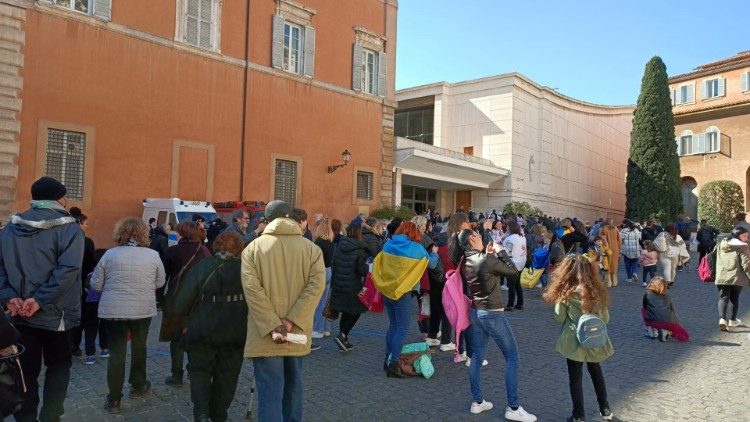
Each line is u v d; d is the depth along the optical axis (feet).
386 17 74.43
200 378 14.69
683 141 118.01
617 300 41.19
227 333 14.56
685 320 33.40
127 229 17.58
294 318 12.71
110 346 16.96
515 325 31.50
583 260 16.34
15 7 42.65
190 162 53.62
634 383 20.43
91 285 17.16
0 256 13.50
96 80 47.24
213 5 56.24
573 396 15.97
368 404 17.75
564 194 123.44
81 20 46.37
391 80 75.05
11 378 10.09
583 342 15.39
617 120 150.71
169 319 14.96
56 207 14.10
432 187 104.63
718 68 112.88
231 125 57.00
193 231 19.11
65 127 45.19
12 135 42.34
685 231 81.66
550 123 117.91
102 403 17.51
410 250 20.53
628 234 52.29
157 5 51.62
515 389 16.38
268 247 13.07
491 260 16.70
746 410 17.52
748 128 108.68
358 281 24.17
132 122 49.49
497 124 106.11
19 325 13.34
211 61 55.62
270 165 60.29
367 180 71.77
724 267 29.99
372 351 25.17
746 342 27.50
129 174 49.14
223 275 14.70
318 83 65.36
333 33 67.62
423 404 17.80
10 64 42.34
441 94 112.16
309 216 64.08
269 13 60.90
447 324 25.20
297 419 14.03
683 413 17.21
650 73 110.52
